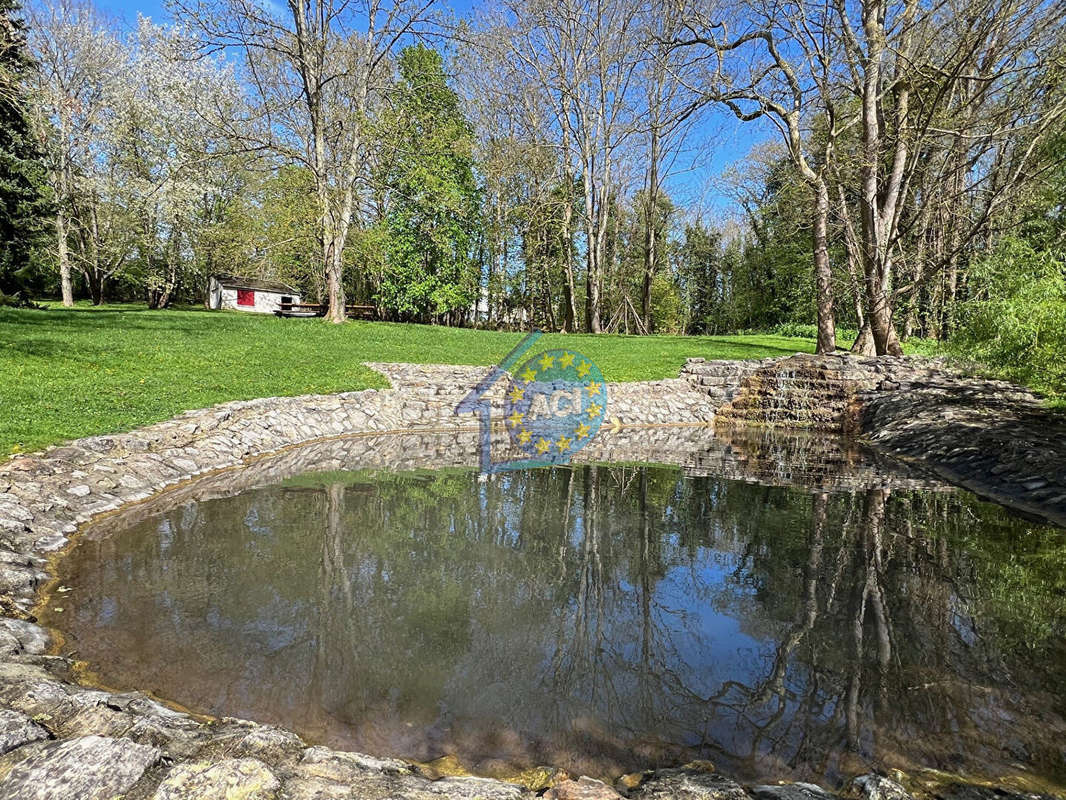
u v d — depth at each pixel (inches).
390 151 762.8
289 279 1403.8
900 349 601.6
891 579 167.8
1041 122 449.7
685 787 79.5
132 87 906.1
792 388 544.7
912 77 535.5
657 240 1379.2
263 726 90.6
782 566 177.9
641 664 120.0
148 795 71.4
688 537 205.2
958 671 118.4
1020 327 324.5
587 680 113.6
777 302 1283.2
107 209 969.5
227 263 1071.6
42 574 150.9
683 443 420.5
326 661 117.1
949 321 412.5
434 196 869.8
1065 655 125.0
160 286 1037.2
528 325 1309.1
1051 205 482.9
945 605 150.4
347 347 573.6
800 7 576.7
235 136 652.7
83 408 287.9
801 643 129.8
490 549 188.5
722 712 104.0
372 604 144.9
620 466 333.7
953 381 501.7
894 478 309.7
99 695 94.0
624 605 149.0
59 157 903.1
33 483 197.6
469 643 127.0
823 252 637.9
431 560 177.0
